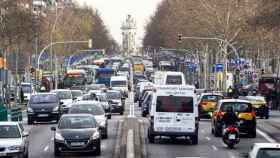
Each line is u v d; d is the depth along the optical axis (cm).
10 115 7944
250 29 11806
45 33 17338
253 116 6638
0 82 11888
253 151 3064
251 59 18762
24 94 12581
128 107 12862
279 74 14850
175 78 13425
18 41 12375
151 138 6106
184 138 6638
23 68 16050
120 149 5597
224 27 15350
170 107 6028
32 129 7656
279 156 2959
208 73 18875
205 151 5497
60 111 8575
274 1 8531
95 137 5159
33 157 5141
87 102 6719
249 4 15150
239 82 15238
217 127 6700
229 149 5659
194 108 6028
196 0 16700
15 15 11825
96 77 19750
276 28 9569
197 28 16775
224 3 15512
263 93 12975
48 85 15438
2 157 4600
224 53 15188
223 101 6738
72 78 17362
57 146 5116
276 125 8281
